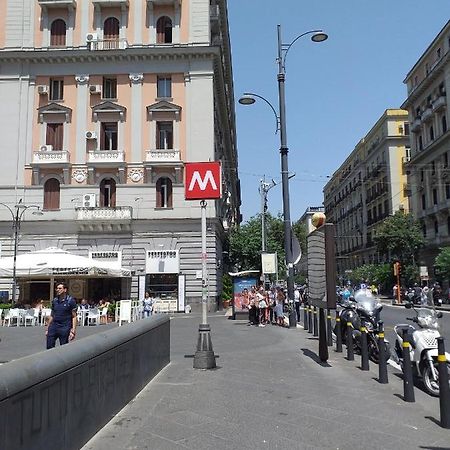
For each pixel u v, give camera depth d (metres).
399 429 5.82
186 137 33.41
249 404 6.95
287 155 20.39
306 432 5.68
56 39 34.50
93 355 5.25
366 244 80.12
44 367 3.86
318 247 10.86
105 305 25.81
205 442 5.28
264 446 5.17
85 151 33.41
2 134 33.53
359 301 11.74
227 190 50.47
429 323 8.48
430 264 54.06
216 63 35.09
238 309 25.66
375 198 75.44
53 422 4.04
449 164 50.56
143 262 32.44
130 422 5.93
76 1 34.50
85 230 32.78
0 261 25.06
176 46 33.50
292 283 20.50
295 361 10.91
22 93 33.91
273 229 51.81
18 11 34.50
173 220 32.50
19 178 33.28
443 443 5.32
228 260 45.50
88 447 4.93
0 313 23.61
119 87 34.09
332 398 7.36
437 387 7.70
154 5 34.44
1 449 3.12
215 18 36.59
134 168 33.25
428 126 55.84
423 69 56.50
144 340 8.09
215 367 10.02
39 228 32.88
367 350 9.84
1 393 3.12
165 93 34.19
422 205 58.06
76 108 33.84
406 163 61.81
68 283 30.47
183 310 31.61
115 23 34.62
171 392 7.66
